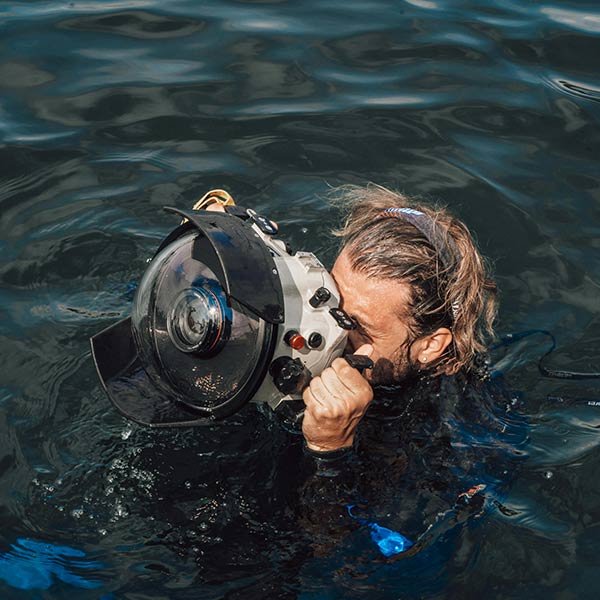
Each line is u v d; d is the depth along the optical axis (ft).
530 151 13.14
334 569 7.54
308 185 12.40
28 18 15.44
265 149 12.95
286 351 7.03
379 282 8.07
